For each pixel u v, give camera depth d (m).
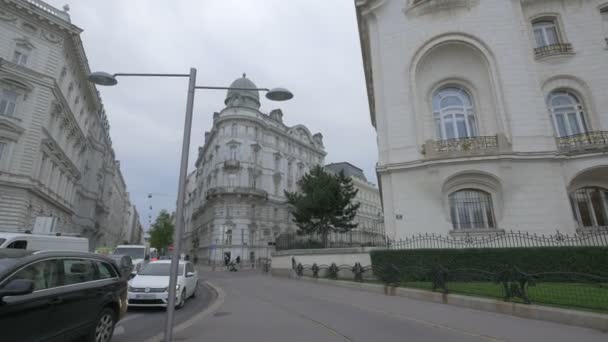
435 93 16.95
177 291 10.46
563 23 16.73
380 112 17.11
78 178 36.94
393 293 11.45
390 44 17.47
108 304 6.36
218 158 48.31
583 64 15.98
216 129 51.81
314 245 21.61
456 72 16.64
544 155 14.05
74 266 5.64
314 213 27.34
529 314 7.45
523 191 13.88
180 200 6.11
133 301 10.39
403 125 16.08
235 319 7.98
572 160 14.08
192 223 71.44
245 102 51.47
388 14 17.94
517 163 14.19
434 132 16.20
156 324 8.22
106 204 60.56
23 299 4.33
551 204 13.62
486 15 16.39
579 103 15.86
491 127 15.55
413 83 16.41
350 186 29.23
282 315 8.42
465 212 14.79
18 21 24.59
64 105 28.73
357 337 6.21
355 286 13.45
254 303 10.52
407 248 14.37
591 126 15.26
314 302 10.42
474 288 9.99
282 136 55.09
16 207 22.44
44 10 25.80
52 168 28.47
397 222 15.03
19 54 24.58
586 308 6.91
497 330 6.47
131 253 21.41
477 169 14.27
